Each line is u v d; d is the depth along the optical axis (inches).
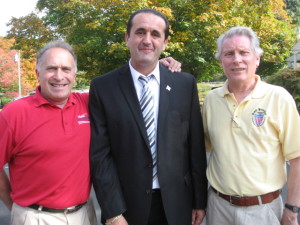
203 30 403.2
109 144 88.6
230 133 85.5
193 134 92.0
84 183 85.4
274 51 597.9
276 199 84.9
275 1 565.0
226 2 409.1
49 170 79.7
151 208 87.9
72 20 438.6
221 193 87.1
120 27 367.9
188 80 93.6
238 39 82.9
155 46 85.8
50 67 81.4
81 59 440.5
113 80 90.0
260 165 81.9
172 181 86.6
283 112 81.4
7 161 82.0
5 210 161.9
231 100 86.9
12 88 918.4
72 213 84.4
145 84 88.5
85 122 87.4
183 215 89.5
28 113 80.2
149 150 84.2
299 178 83.0
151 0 389.4
